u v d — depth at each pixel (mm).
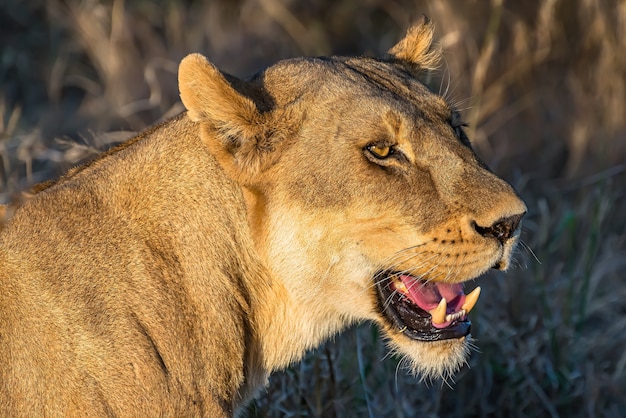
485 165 7281
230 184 6965
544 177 14414
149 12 17094
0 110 11836
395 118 6965
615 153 14328
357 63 7453
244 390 7211
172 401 6605
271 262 7016
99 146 10234
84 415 6414
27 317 6504
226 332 6898
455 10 15398
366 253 7066
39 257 6648
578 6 15727
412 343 7375
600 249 12539
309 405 9195
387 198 6953
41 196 6879
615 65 15219
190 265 6855
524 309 11375
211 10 17203
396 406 9766
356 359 9781
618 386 10852
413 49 8250
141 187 6898
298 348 7305
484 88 14812
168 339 6664
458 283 7320
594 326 11859
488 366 10586
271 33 16953
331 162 6926
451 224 6973
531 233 12984
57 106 15398
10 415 6426
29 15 17438
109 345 6492
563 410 10680
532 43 15656
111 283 6617
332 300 7191
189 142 7004
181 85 6809
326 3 17672
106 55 16094
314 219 6941
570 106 15305
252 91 7066
